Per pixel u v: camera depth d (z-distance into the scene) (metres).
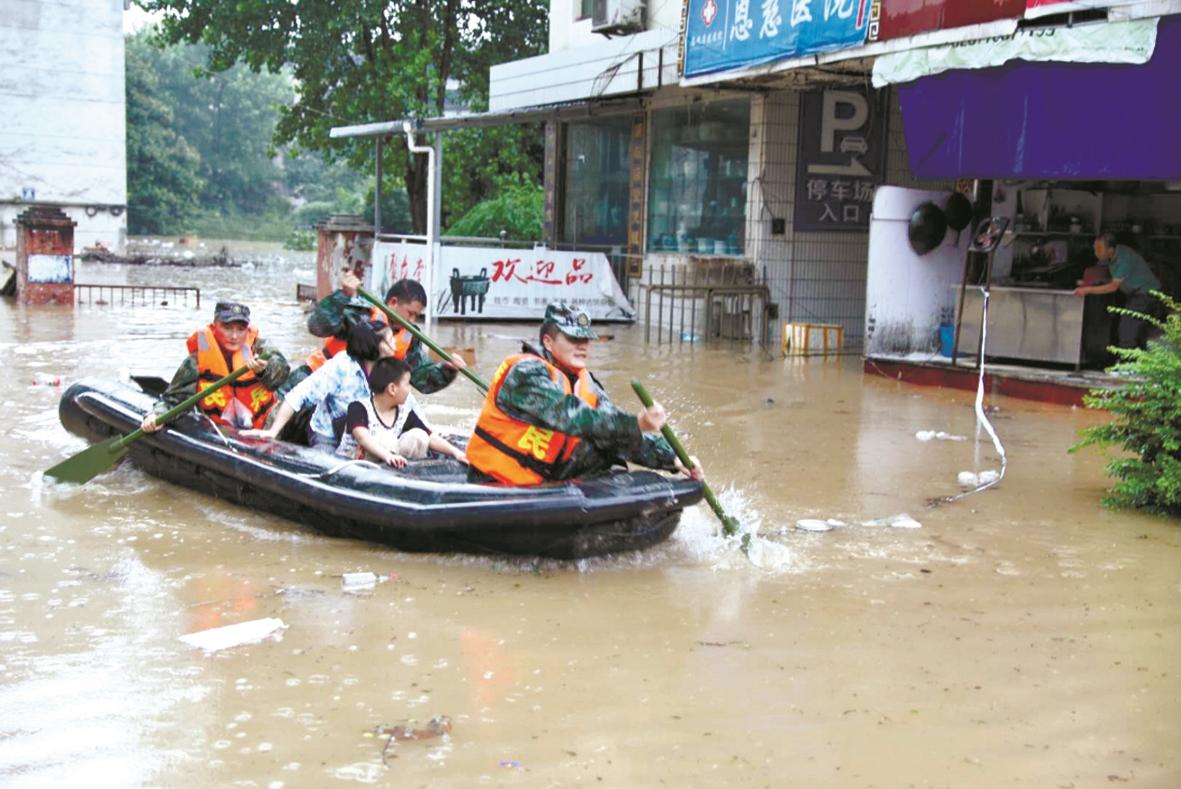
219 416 6.62
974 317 11.40
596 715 3.68
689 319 15.30
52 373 10.47
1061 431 8.77
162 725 3.55
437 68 23.77
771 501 6.50
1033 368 10.94
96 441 7.21
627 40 15.05
